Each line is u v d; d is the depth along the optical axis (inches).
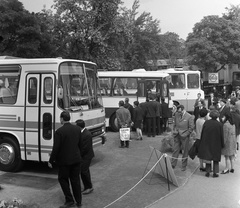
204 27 1393.9
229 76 1679.4
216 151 307.6
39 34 804.0
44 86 313.7
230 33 1355.8
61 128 234.1
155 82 612.4
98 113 364.2
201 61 1364.4
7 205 202.7
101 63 930.1
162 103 575.5
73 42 912.3
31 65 319.3
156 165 318.7
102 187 283.4
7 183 295.7
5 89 331.3
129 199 252.5
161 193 265.9
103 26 910.4
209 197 256.7
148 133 538.6
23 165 335.6
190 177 314.2
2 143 335.3
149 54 1446.9
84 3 882.1
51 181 302.5
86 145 262.7
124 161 376.8
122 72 611.5
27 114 318.7
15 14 767.1
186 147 335.9
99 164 363.9
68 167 234.7
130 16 1350.9
